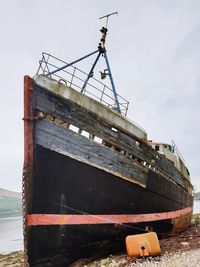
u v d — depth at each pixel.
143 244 7.53
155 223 10.70
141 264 6.89
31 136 7.21
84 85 9.15
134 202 9.42
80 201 7.98
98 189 8.28
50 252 7.63
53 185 7.55
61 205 7.69
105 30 10.57
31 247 7.41
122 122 8.99
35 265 7.46
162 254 8.00
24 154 7.26
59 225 7.67
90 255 8.36
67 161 7.66
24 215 7.52
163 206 11.34
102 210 8.45
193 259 6.60
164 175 11.36
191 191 17.72
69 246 7.91
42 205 7.47
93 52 10.23
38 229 7.43
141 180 9.60
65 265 7.88
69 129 7.77
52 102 7.53
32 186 7.36
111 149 8.63
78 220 7.96
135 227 9.54
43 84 7.43
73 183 7.82
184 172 15.04
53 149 7.44
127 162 9.08
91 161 8.07
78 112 7.96
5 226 33.72
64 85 7.82
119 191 8.82
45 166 7.39
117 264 7.41
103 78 10.62
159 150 11.62
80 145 7.91
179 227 13.62
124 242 9.27
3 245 20.23
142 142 9.77
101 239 8.55
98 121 8.34
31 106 7.21
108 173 8.46
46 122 7.41
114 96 10.32
